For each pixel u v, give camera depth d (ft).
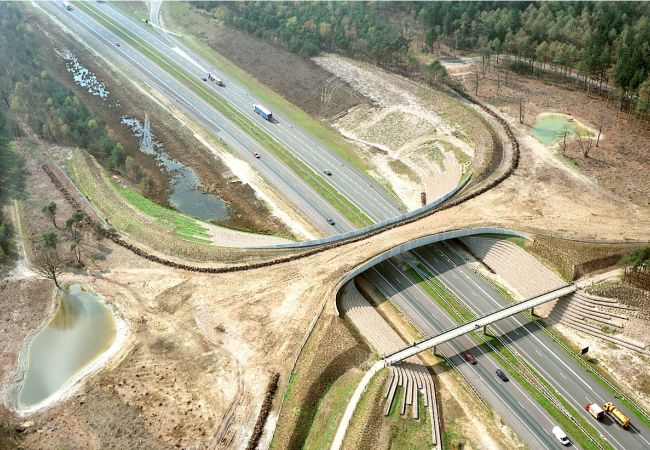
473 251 452.76
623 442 315.99
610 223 445.78
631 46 596.29
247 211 513.86
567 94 634.43
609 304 383.04
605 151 531.91
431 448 307.99
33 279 436.35
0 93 650.84
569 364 361.30
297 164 573.33
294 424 320.09
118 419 331.98
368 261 423.64
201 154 595.06
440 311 404.36
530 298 392.06
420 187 533.55
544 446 315.78
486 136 565.12
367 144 603.26
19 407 346.13
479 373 358.23
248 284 416.26
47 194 523.29
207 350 369.71
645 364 354.74
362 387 336.49
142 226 484.33
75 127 608.60
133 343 380.17
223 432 320.50
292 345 366.63
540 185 495.41
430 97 651.25
